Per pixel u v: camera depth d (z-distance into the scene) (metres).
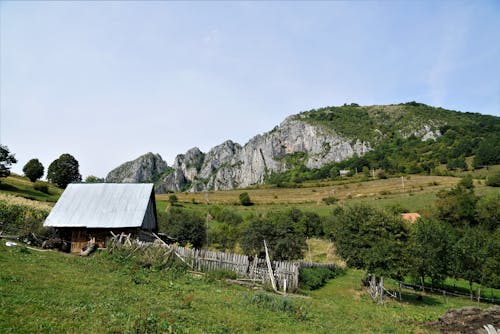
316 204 135.50
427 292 43.31
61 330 11.30
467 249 40.88
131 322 12.63
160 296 18.39
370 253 35.00
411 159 188.25
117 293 17.22
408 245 37.59
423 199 116.38
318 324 17.97
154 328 12.30
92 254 31.92
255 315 17.36
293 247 47.34
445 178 144.25
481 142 167.00
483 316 20.67
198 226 63.12
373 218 38.72
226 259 30.33
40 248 32.88
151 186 40.47
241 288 26.61
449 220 86.00
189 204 137.25
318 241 83.38
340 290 37.28
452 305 35.00
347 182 170.62
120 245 30.23
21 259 21.88
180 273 27.00
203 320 14.74
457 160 159.50
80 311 13.23
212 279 26.95
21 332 10.66
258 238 48.03
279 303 20.00
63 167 113.25
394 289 42.03
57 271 20.33
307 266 44.00
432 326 21.17
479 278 40.88
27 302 13.30
